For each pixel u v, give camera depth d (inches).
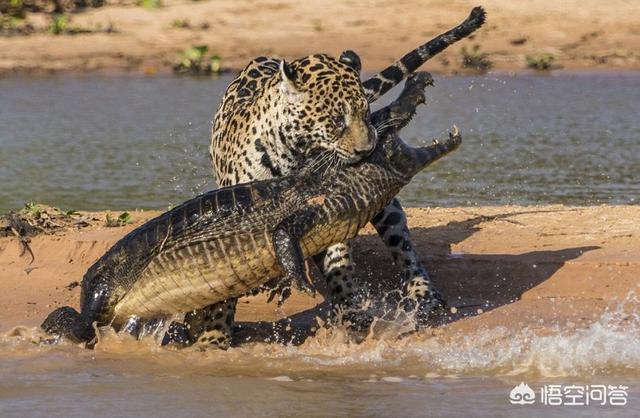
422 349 684.1
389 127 669.9
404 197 1192.8
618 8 2677.2
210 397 604.4
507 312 749.3
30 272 840.3
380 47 2436.0
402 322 732.7
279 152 719.7
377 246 824.9
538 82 2150.6
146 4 2706.7
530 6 2682.1
